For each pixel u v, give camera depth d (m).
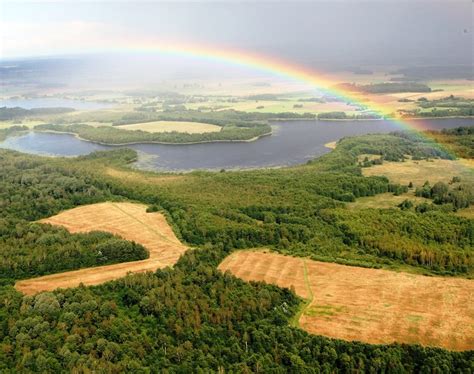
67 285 161.25
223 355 123.25
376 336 130.88
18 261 173.38
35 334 127.12
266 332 131.12
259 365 117.62
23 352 119.81
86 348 121.38
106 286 155.38
